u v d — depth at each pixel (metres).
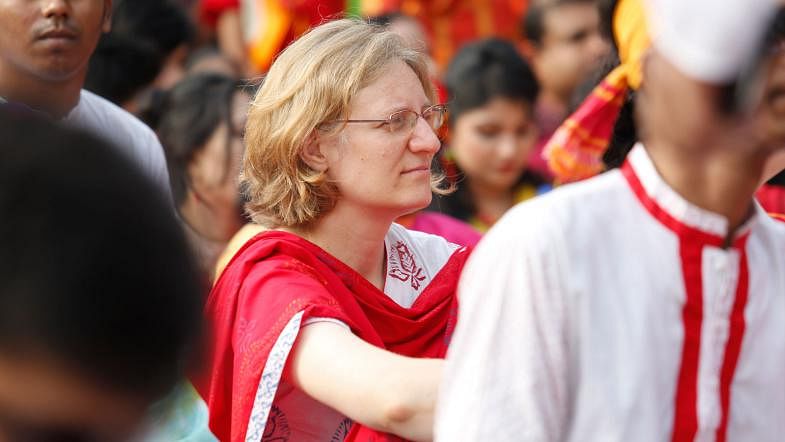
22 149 2.28
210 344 2.47
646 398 3.70
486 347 3.79
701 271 3.80
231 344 5.96
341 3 14.26
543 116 11.93
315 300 5.71
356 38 6.11
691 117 3.61
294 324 5.61
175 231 2.35
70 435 2.38
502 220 3.91
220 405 6.04
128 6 10.98
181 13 11.52
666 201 3.81
